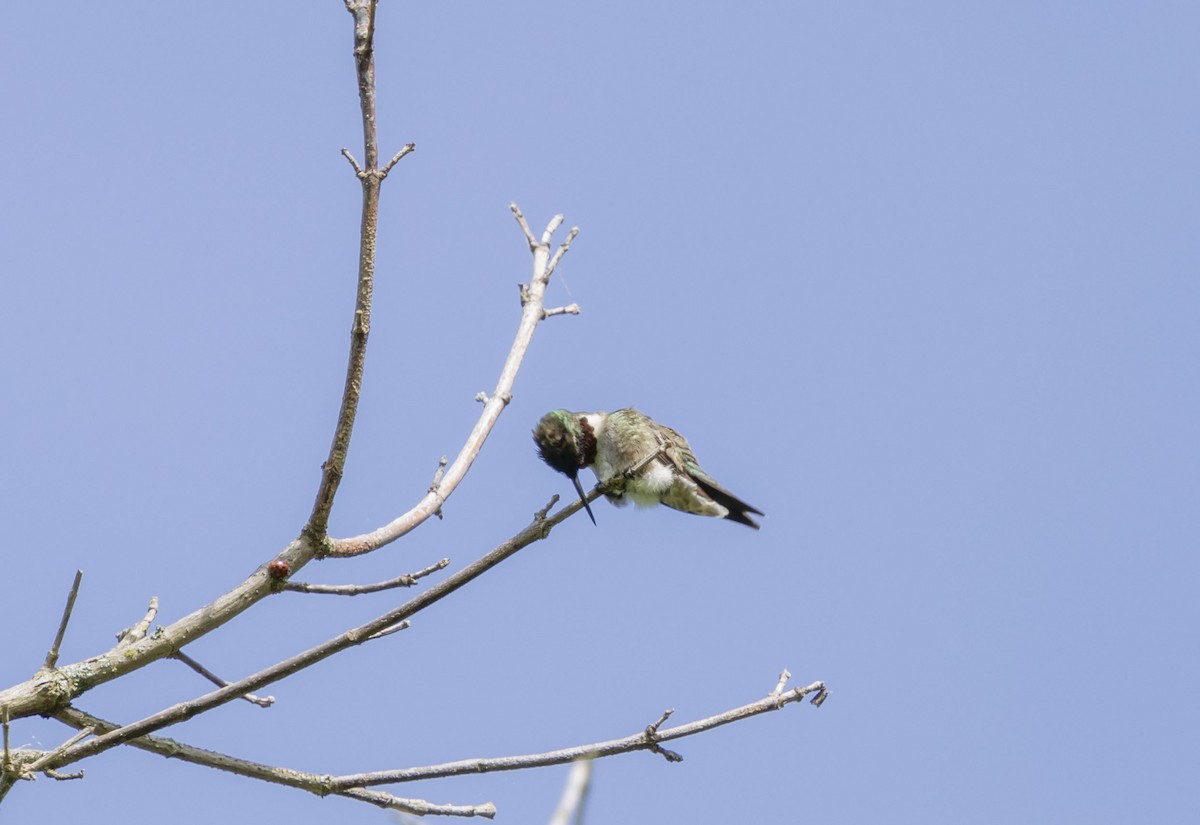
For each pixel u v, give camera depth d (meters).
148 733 9.41
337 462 9.98
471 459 11.77
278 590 10.08
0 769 8.87
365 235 9.72
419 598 9.74
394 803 10.30
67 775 9.02
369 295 9.74
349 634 9.62
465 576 9.79
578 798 5.29
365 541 10.48
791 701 10.47
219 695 9.51
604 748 10.16
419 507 11.09
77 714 9.94
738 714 10.34
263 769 10.18
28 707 9.58
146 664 9.90
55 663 9.80
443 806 10.38
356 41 9.77
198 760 10.11
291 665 9.56
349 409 9.88
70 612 9.77
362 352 9.80
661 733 10.17
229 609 10.04
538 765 10.16
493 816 10.42
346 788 10.18
